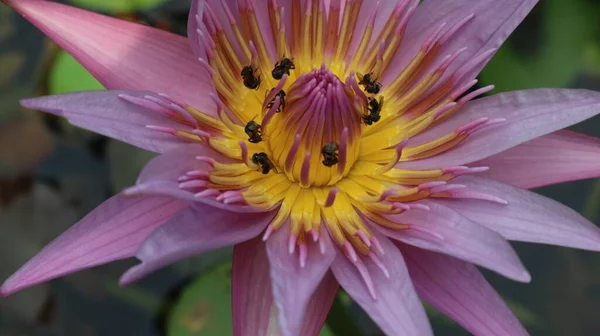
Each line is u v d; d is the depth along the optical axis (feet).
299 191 1.11
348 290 1.04
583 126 1.27
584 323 1.21
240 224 1.07
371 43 1.15
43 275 1.06
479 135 1.10
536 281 1.23
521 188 1.08
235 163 1.11
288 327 0.99
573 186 1.26
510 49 1.27
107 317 1.20
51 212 1.23
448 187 1.08
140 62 1.12
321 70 1.09
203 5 1.05
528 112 1.10
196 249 1.02
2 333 1.19
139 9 1.29
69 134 1.26
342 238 1.08
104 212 1.08
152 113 1.07
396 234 1.07
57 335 1.20
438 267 1.08
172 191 1.01
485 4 1.13
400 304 1.03
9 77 1.28
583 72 1.28
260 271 1.07
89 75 1.26
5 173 1.24
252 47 1.11
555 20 1.28
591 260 1.24
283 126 1.10
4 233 1.22
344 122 1.09
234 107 1.12
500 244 1.03
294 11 1.13
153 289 1.22
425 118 1.12
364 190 1.12
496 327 1.07
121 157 1.25
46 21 1.13
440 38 1.13
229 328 1.19
